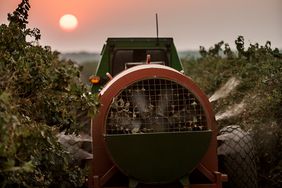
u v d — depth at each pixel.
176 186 9.15
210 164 9.27
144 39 12.81
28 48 9.39
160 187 9.10
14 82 8.15
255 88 14.27
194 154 8.88
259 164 11.94
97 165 9.11
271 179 11.79
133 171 8.82
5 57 8.41
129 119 8.91
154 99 8.96
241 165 9.98
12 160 6.78
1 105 6.79
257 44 15.65
